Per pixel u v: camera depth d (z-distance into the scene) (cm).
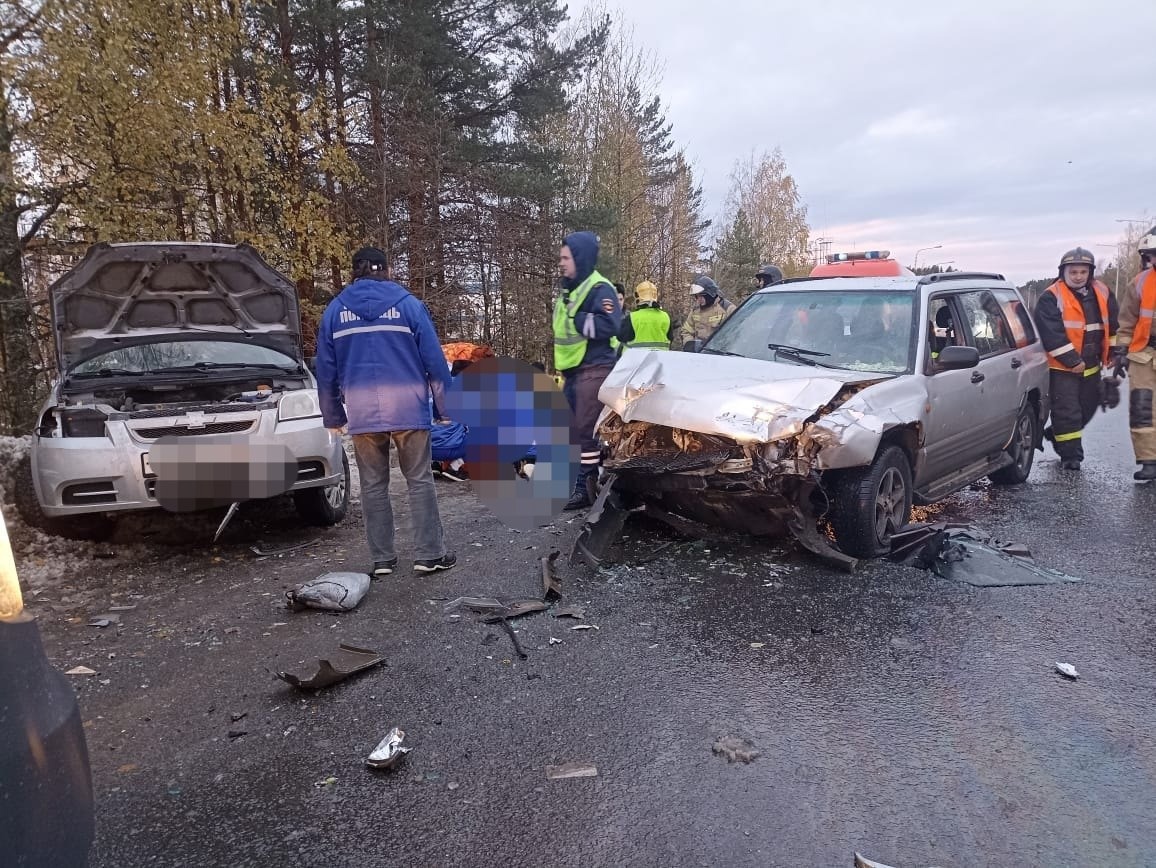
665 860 226
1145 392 697
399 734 294
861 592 432
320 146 1325
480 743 290
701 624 393
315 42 1514
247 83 1312
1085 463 810
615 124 2742
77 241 1029
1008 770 268
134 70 966
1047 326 734
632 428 507
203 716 314
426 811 251
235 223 1205
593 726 300
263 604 438
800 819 243
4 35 847
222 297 646
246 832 243
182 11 1019
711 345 624
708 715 307
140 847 237
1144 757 276
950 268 1041
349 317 454
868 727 297
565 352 590
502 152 1908
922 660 352
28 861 152
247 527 605
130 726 308
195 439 507
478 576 471
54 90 867
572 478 626
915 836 235
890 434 493
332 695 329
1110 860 225
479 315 1925
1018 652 359
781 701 317
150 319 633
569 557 500
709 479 454
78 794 167
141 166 1015
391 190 1616
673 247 3544
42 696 165
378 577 475
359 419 455
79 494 493
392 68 1547
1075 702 314
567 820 245
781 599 423
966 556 480
